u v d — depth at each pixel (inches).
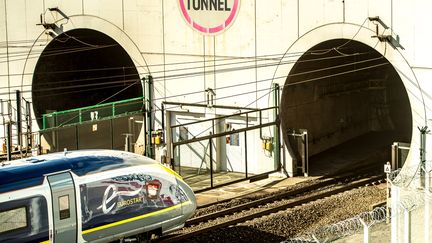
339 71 1429.6
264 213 1024.9
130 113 1328.7
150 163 870.4
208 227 950.4
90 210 808.3
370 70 1585.9
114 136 1347.2
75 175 804.6
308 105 1374.3
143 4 1338.6
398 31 1111.0
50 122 1320.1
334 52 1309.1
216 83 1284.4
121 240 844.6
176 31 1310.3
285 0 1200.2
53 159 817.5
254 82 1250.0
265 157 1252.5
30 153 1425.9
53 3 1448.1
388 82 1631.4
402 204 725.3
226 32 1262.3
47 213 781.9
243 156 1274.6
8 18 1510.8
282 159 1247.5
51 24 1449.3
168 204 869.2
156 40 1332.4
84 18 1408.7
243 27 1245.1
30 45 1491.1
